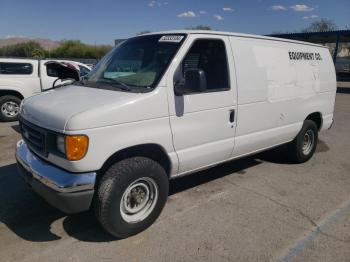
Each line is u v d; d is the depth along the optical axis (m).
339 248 3.35
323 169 5.64
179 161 3.67
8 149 6.43
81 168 2.96
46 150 3.14
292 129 5.27
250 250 3.27
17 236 3.44
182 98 3.54
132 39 4.27
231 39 4.15
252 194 4.55
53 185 3.00
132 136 3.20
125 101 3.15
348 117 10.95
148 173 3.35
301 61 5.28
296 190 4.74
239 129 4.29
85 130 2.90
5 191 4.46
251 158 6.12
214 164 4.18
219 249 3.28
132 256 3.14
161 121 3.40
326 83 5.89
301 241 3.45
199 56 3.77
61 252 3.19
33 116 3.31
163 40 3.79
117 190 3.15
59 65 5.17
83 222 3.73
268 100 4.63
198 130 3.77
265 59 4.57
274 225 3.75
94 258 3.10
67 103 3.20
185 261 3.09
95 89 3.59
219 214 3.96
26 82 9.55
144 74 3.57
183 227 3.65
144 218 3.49
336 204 4.32
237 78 4.14
